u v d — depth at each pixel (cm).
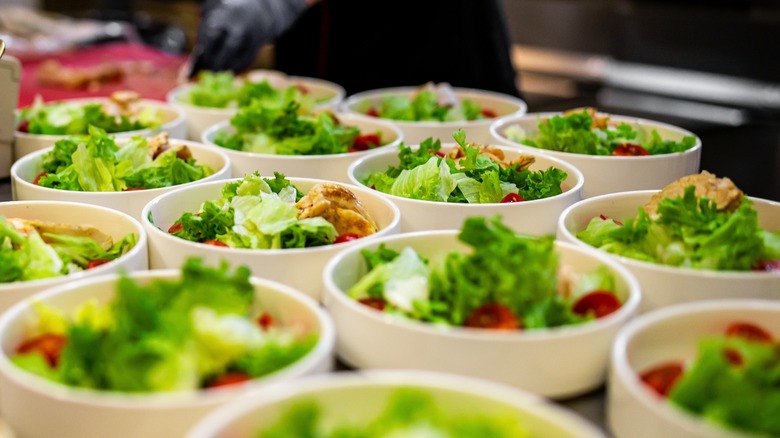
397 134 118
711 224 89
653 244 90
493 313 81
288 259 87
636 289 82
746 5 210
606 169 107
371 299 85
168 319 76
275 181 98
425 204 95
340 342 81
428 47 153
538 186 102
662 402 73
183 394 73
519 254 81
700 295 85
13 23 190
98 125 118
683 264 88
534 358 77
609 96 223
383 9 153
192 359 75
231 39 143
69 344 76
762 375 74
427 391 73
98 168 103
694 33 220
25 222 91
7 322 78
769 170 134
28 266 87
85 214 95
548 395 79
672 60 226
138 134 115
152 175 104
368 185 105
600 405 79
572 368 78
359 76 156
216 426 69
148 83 154
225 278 81
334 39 156
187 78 146
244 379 75
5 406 76
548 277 81
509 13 253
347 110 130
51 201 95
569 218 95
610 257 86
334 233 92
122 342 75
